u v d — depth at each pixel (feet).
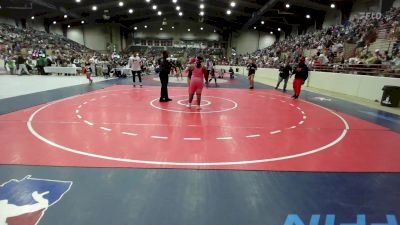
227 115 27.27
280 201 11.26
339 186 12.66
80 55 125.90
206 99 38.04
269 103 35.99
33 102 32.12
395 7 72.54
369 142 19.40
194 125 22.84
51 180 12.53
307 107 33.55
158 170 13.83
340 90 50.16
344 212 10.60
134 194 11.52
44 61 75.46
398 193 12.16
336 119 26.89
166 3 139.85
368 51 57.16
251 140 19.06
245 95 43.83
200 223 9.73
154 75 90.63
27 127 21.12
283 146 17.94
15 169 13.56
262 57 135.23
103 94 40.32
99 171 13.55
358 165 15.08
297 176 13.56
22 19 137.90
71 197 11.17
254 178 13.24
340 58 63.26
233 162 15.05
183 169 14.01
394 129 23.36
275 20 134.92
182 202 11.02
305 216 10.28
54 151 16.03
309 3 97.55
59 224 9.49
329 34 93.97
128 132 20.30
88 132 20.07
